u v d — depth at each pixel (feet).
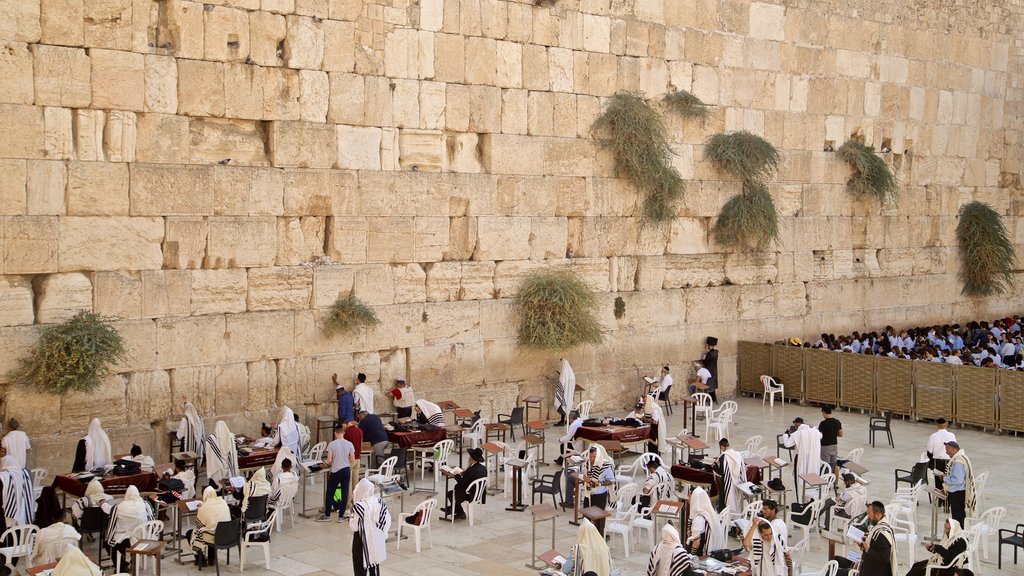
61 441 66.59
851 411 99.86
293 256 76.79
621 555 57.06
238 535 53.31
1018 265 135.95
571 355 93.09
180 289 71.36
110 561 55.11
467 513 62.95
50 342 65.16
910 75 119.75
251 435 74.64
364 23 78.89
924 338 112.57
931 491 61.46
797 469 65.10
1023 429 89.56
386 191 80.69
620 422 75.72
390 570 54.60
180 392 71.56
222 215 73.10
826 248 113.09
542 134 89.66
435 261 84.12
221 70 72.43
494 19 86.07
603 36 93.40
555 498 68.08
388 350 81.92
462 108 84.48
